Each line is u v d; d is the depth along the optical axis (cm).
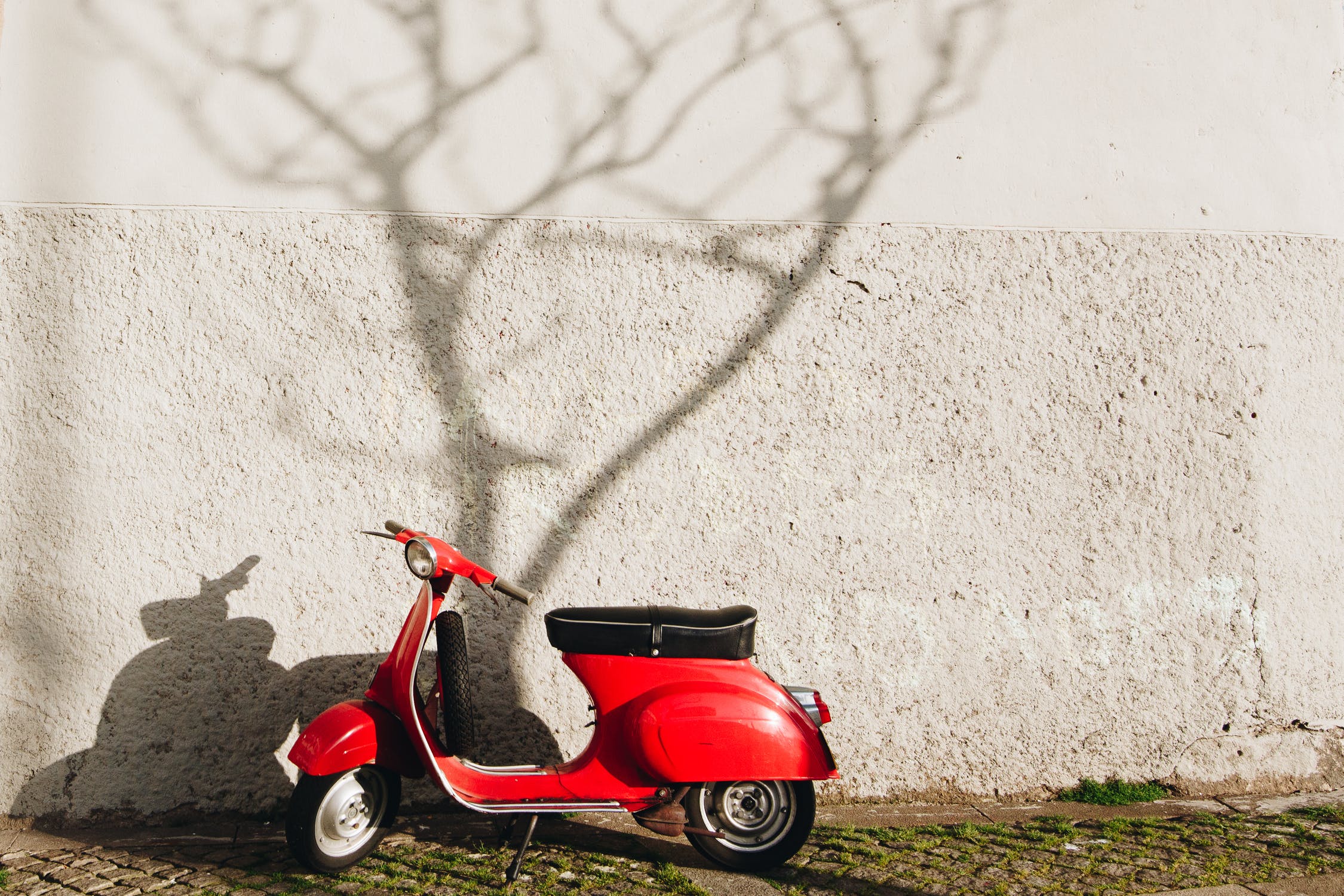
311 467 373
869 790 383
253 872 316
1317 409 403
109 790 359
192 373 370
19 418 364
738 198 389
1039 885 308
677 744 298
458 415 378
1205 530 396
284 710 368
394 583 374
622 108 388
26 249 366
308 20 379
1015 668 389
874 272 390
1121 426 396
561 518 380
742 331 387
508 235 382
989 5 400
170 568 366
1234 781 394
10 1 370
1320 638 400
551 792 311
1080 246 397
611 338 384
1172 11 405
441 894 299
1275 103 408
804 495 386
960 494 391
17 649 359
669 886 306
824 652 384
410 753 313
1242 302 401
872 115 395
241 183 375
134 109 372
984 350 393
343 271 376
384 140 380
